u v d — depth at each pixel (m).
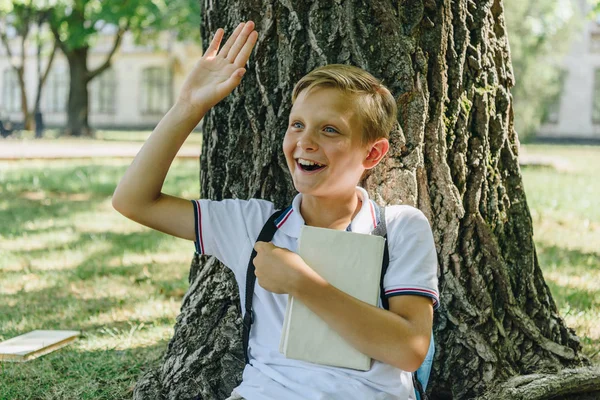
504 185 2.66
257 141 2.57
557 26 16.20
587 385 2.41
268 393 1.89
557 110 33.41
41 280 5.30
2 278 5.36
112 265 5.80
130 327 4.04
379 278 1.89
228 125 2.62
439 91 2.47
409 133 2.44
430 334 1.87
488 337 2.51
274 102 2.54
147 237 7.05
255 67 2.55
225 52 2.09
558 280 4.95
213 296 2.62
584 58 33.12
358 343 1.82
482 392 2.46
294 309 1.86
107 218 8.27
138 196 2.06
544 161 15.17
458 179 2.53
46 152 17.23
